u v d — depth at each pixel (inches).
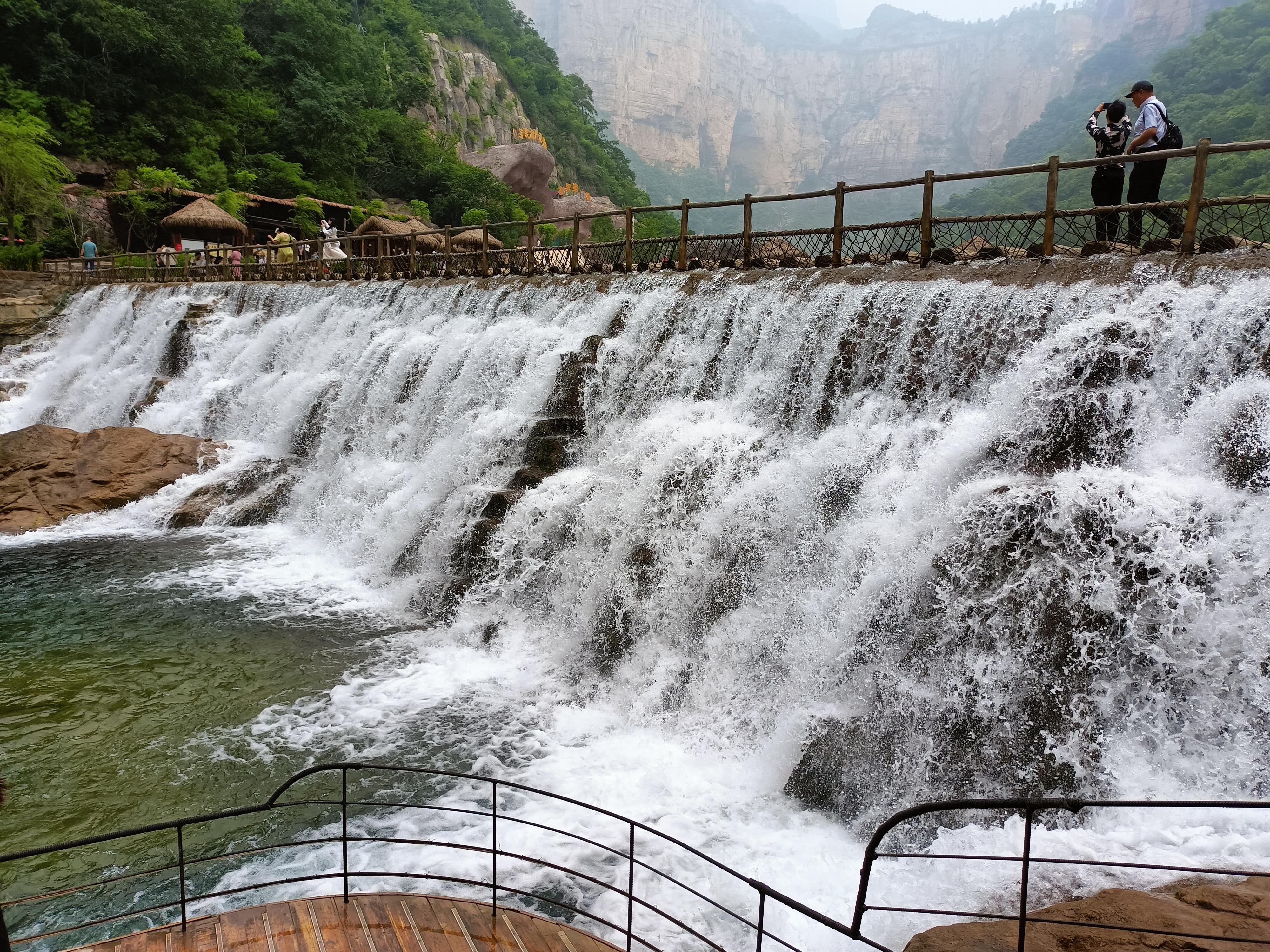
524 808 309.9
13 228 1409.9
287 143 2203.5
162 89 1913.1
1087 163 399.2
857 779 298.2
